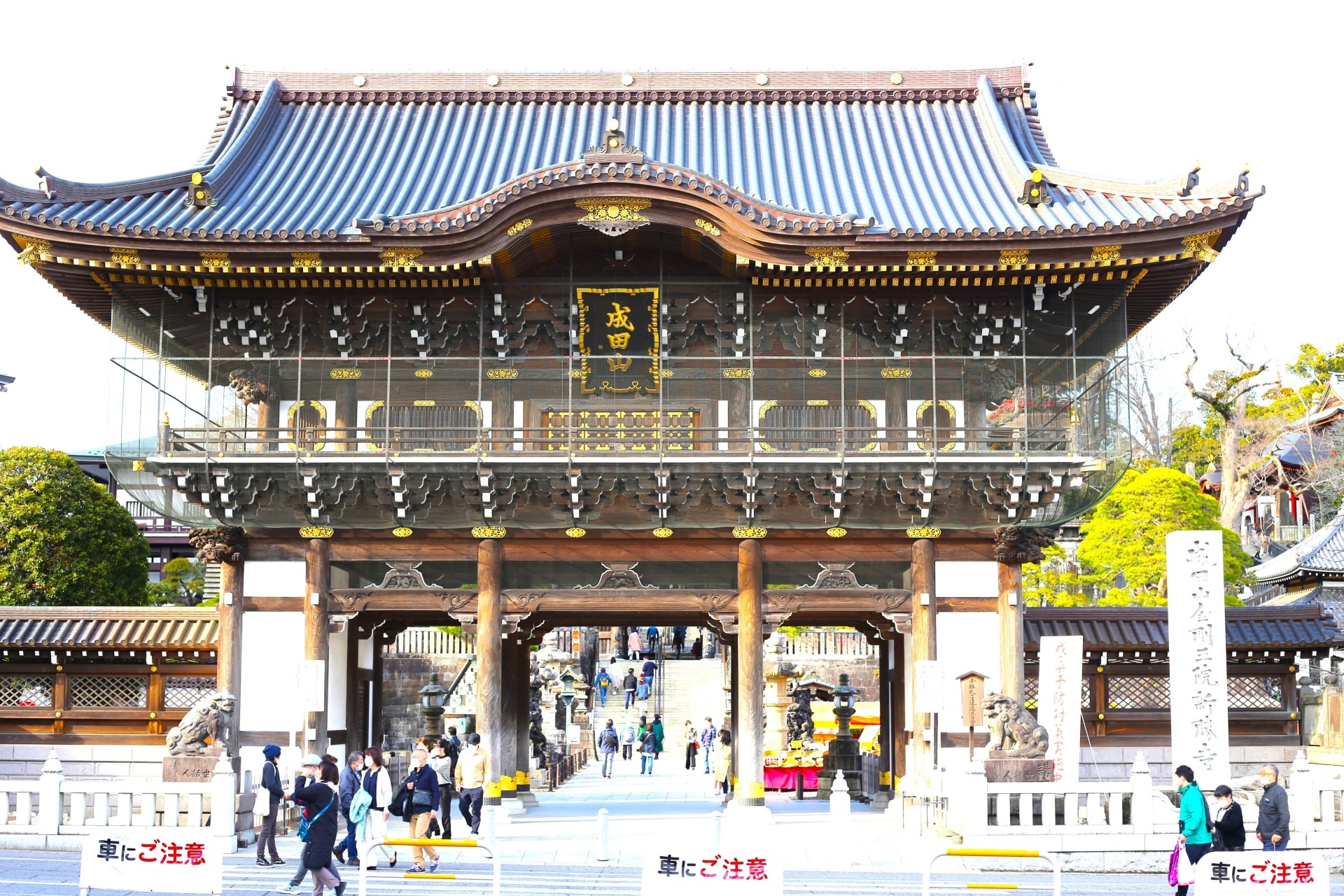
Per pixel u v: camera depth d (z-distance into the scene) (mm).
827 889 26859
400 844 19906
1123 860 30156
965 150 44844
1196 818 23031
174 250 37281
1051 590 63094
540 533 39344
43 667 40500
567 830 36625
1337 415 97125
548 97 47688
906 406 39500
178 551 97438
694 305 40219
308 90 47719
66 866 28266
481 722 38406
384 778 31578
